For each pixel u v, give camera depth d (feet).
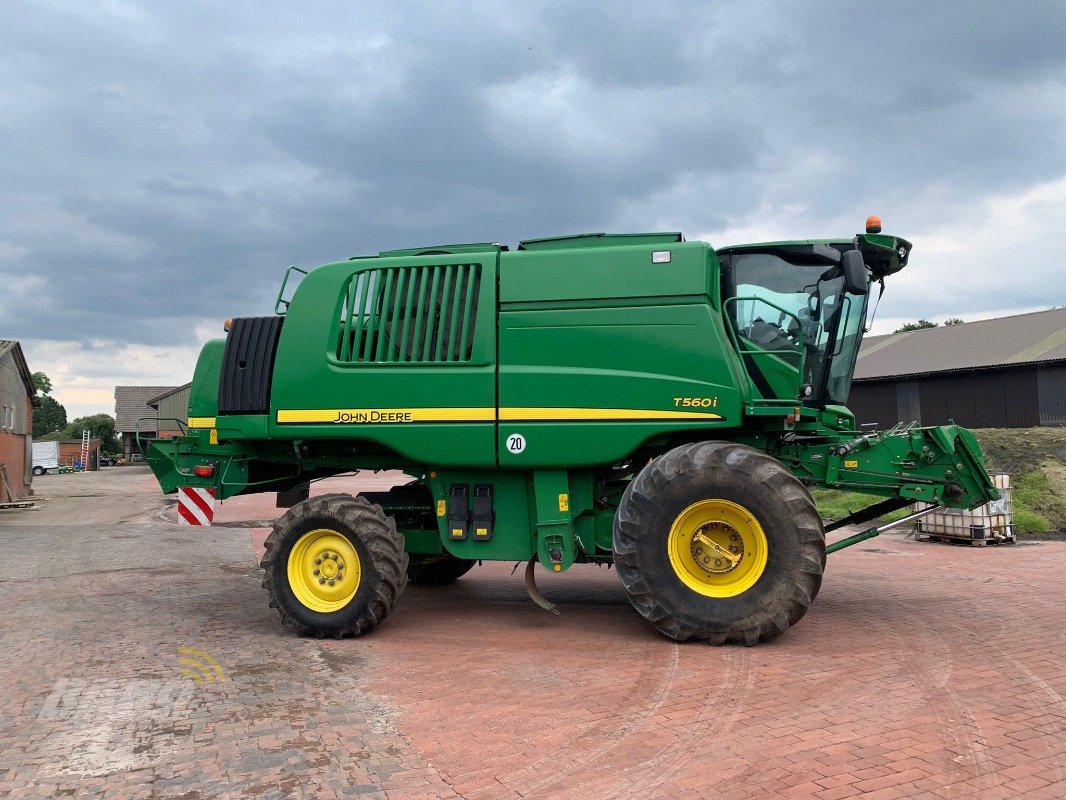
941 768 12.28
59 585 30.89
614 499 22.57
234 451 25.00
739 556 19.72
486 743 13.69
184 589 29.68
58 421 368.07
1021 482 47.83
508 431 21.30
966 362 94.38
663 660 18.56
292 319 22.99
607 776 12.25
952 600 25.03
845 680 16.74
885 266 23.80
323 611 21.45
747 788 11.70
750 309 22.58
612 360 20.88
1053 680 16.60
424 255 23.03
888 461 22.07
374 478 102.27
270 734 14.24
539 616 24.08
